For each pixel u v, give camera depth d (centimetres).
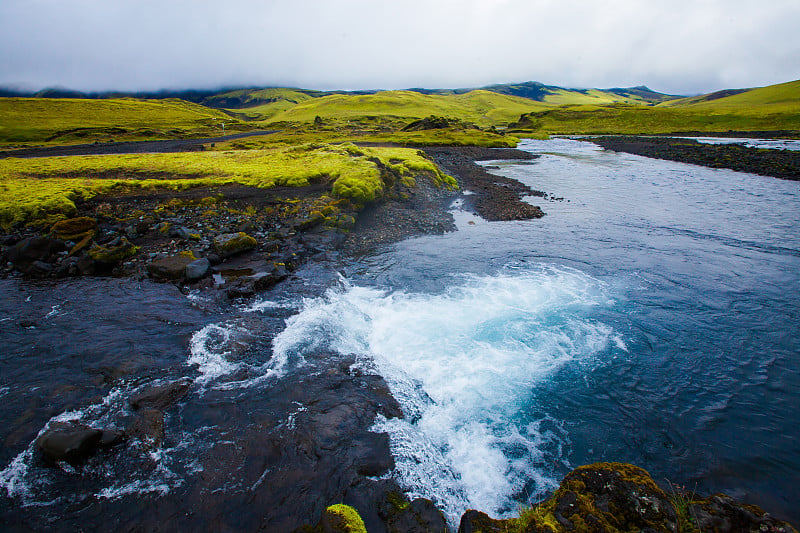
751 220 2728
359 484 742
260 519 670
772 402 998
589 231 2545
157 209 2473
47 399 944
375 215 2819
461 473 804
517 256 2089
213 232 2159
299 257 1981
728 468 804
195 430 862
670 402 1005
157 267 1669
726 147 7194
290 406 942
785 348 1225
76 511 684
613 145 9100
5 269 1734
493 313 1466
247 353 1161
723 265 1911
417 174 3916
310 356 1162
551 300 1570
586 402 1009
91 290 1552
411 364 1157
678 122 12988
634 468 638
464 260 2038
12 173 3534
